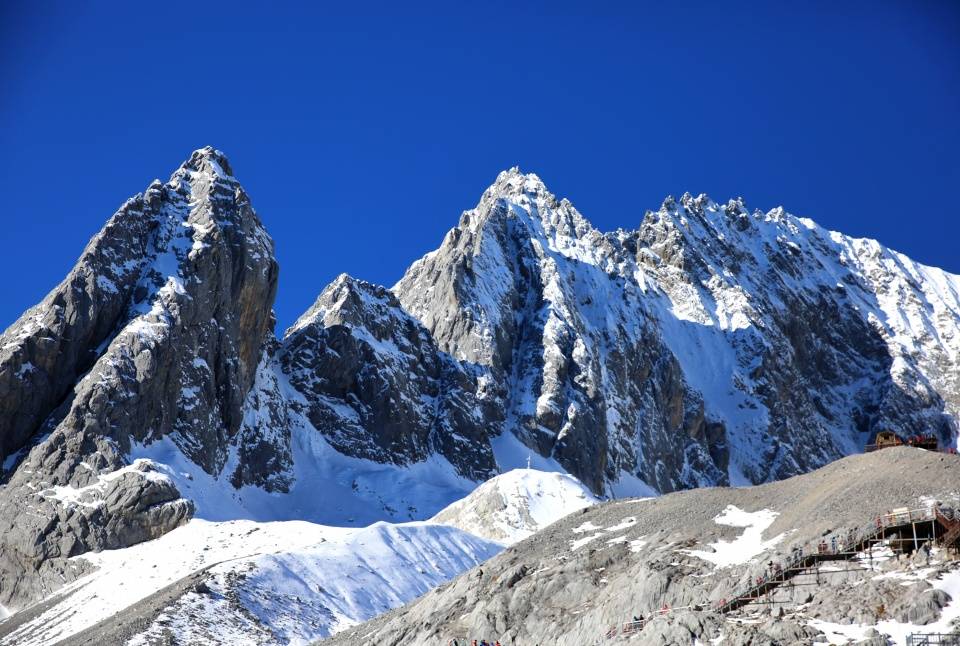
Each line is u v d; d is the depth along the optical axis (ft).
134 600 544.62
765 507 342.64
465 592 358.02
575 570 331.57
